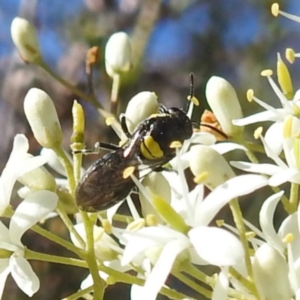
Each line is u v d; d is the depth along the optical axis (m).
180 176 0.08
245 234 0.07
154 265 0.08
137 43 0.15
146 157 0.08
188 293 0.11
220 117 0.09
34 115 0.08
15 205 0.11
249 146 0.09
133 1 0.15
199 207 0.07
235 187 0.07
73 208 0.08
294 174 0.08
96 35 0.15
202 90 0.16
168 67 0.16
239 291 0.07
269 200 0.08
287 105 0.08
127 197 0.08
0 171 0.14
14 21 0.10
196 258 0.08
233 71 0.17
